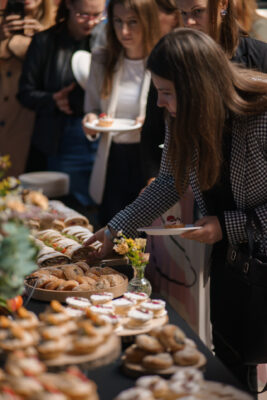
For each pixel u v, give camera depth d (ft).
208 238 6.81
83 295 6.61
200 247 9.50
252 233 6.64
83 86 14.37
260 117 6.41
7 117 15.58
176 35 6.20
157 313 6.17
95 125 12.44
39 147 15.57
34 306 6.60
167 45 6.16
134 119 12.98
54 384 4.25
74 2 14.10
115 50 12.69
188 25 8.66
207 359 5.49
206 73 6.08
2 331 4.90
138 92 12.84
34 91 14.61
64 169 15.80
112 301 6.32
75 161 15.81
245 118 6.47
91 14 14.21
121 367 5.31
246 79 6.43
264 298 6.54
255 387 7.14
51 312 5.42
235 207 7.02
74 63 14.46
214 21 8.07
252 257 6.63
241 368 7.07
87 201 15.56
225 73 6.23
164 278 10.42
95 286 6.79
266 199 6.84
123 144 12.94
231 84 6.29
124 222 7.52
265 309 6.56
